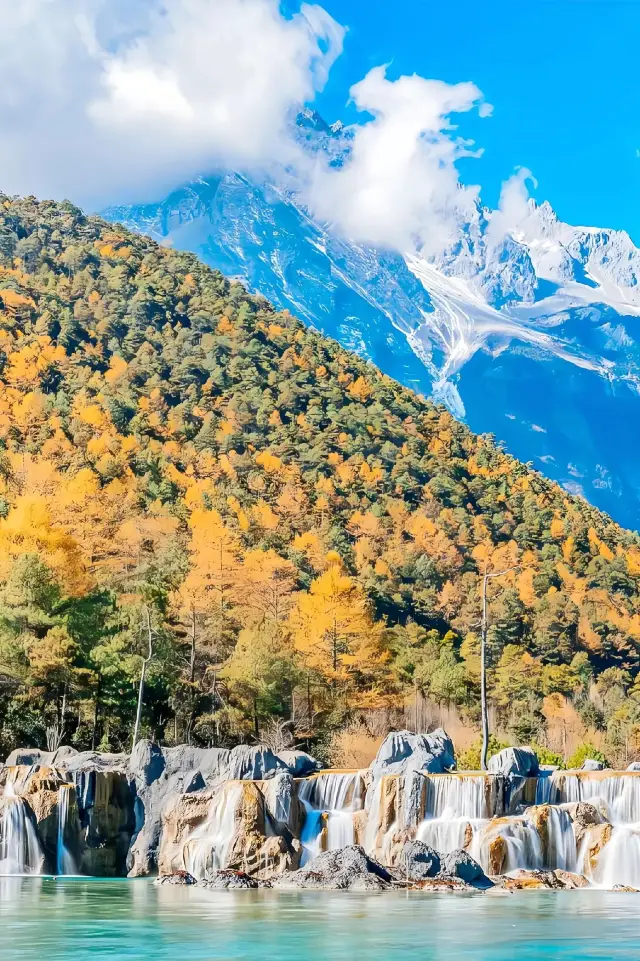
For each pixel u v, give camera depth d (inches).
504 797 2089.1
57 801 2203.5
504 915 1444.4
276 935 1272.1
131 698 3267.7
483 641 2455.7
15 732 3021.7
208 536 5211.6
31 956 1138.0
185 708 3511.3
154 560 5039.4
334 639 4062.5
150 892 1781.5
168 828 2155.5
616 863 1899.6
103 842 2236.7
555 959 1120.2
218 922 1381.6
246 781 2138.3
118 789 2282.2
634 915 1448.1
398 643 4955.7
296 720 3646.7
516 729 4237.2
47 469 6545.3
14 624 3221.0
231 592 4643.2
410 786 2097.7
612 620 7844.5
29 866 2158.0
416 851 1905.8
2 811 2160.4
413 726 4040.4
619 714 4675.2
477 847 1972.2
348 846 1919.3
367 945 1200.8
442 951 1166.3
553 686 5344.5
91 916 1448.1
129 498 6417.3
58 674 3090.6
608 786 2087.8
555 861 1962.4
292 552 6761.8
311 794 2255.2
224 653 4033.0
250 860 2011.6
